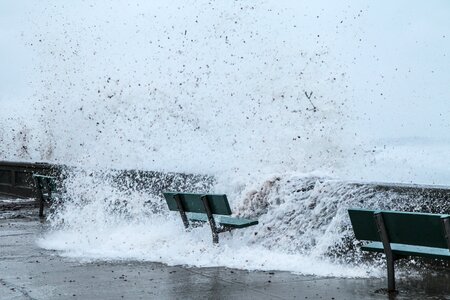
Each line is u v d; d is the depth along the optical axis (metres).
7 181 22.73
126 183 13.13
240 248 9.98
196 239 10.52
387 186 8.88
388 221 6.96
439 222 6.41
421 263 7.99
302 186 10.19
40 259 9.30
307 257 9.12
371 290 7.03
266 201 10.75
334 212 9.43
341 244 8.96
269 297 6.73
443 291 6.87
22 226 13.52
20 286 7.34
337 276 7.88
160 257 9.35
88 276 7.96
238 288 7.20
